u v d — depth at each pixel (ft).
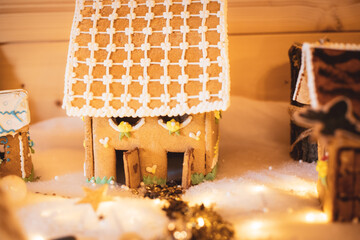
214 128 1.62
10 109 1.55
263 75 2.17
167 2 1.55
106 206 1.33
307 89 1.43
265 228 1.22
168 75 1.47
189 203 1.41
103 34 1.52
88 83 1.47
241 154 1.92
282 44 2.14
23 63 2.22
